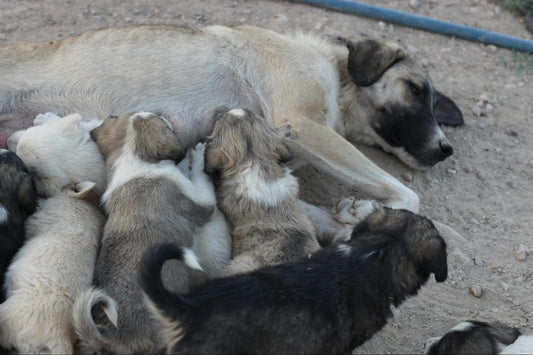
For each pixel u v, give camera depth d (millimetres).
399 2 3426
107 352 2406
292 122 2738
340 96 2889
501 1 3453
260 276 2377
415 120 2850
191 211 2516
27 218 2525
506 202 2865
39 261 2438
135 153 2543
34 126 2641
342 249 2449
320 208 2758
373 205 2623
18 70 2717
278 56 2781
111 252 2451
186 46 2758
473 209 2844
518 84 3188
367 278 2426
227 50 2771
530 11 3422
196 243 2518
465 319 2609
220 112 2752
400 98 2842
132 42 2748
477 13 3428
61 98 2717
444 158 2857
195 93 2744
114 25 3184
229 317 2322
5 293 2445
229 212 2561
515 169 2949
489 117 3080
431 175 2914
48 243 2465
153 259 2312
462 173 2930
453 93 3139
